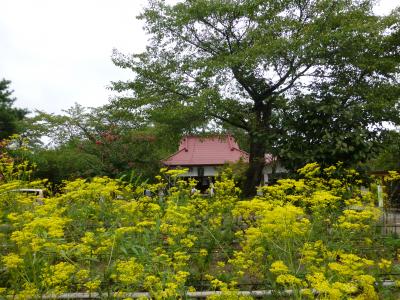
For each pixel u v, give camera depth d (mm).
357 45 8828
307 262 2896
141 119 11508
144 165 14508
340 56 8883
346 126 6797
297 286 2646
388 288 3172
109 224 4020
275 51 8867
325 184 5781
